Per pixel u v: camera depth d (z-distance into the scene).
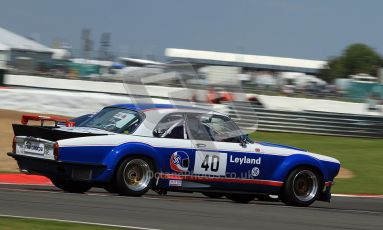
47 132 33.47
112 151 33.59
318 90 150.12
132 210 29.27
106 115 36.34
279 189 37.91
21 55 156.75
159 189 35.38
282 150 38.19
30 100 92.31
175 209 30.86
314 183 38.69
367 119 94.38
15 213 26.16
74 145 33.03
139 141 34.34
